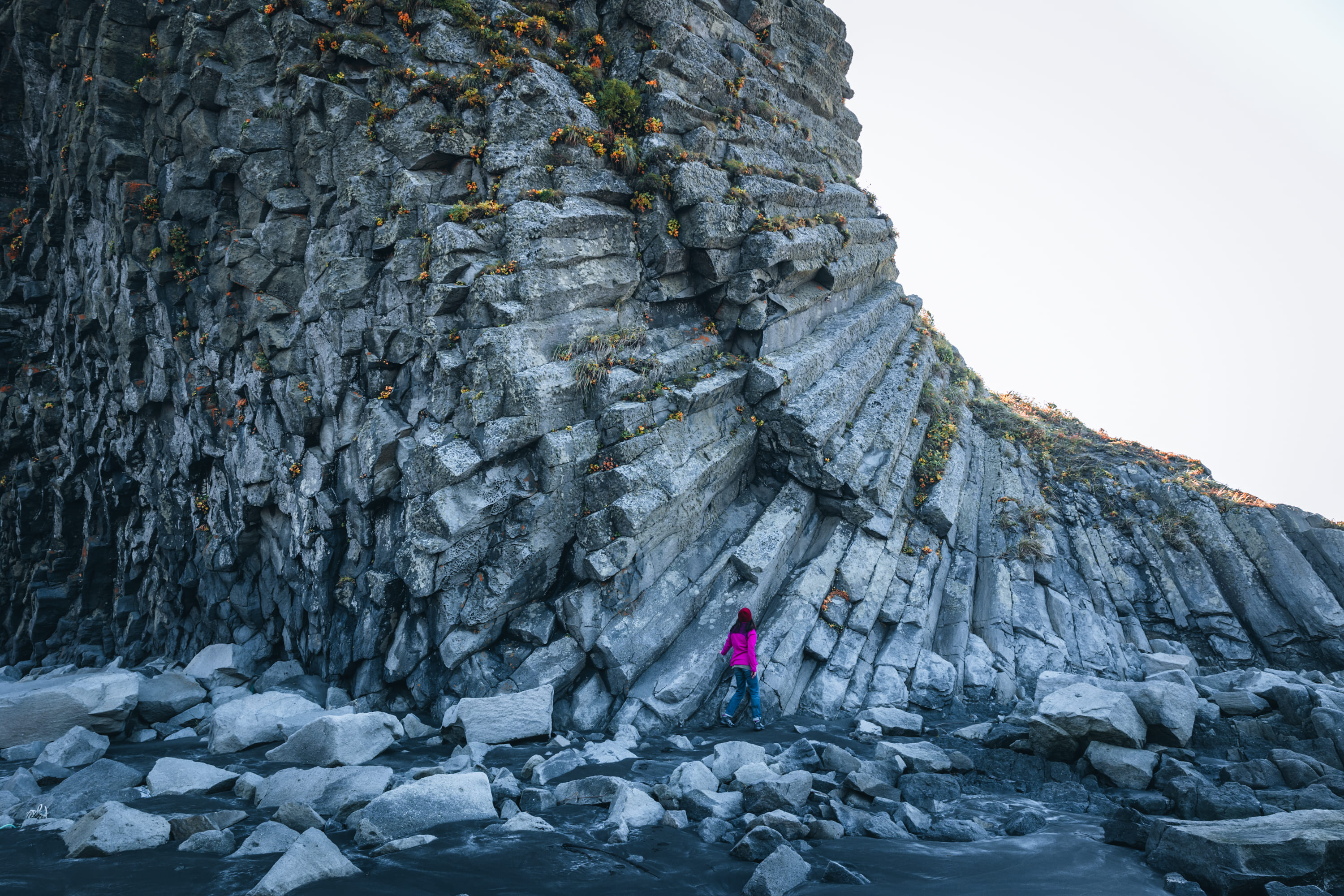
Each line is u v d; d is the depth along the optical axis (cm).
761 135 1708
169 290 1559
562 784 797
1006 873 596
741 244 1483
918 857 634
